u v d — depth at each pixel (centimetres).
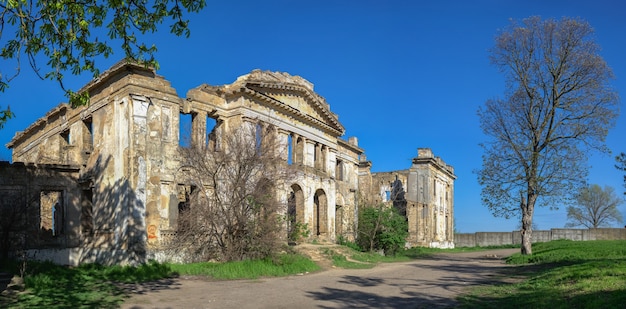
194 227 2378
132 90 2478
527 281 1873
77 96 1216
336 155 4278
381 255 3994
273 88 3225
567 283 1545
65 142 3247
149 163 2497
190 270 2252
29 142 3703
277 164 2634
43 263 2225
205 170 2469
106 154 2588
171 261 2444
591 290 1305
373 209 4384
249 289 1806
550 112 3462
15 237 2475
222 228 2470
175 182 2603
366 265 3030
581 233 6400
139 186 2431
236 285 1928
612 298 1147
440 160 6788
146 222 2436
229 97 2997
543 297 1348
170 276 2181
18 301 1480
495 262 3528
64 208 2670
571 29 3409
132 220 2381
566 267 2014
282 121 3312
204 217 2373
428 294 1672
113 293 1658
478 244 7338
